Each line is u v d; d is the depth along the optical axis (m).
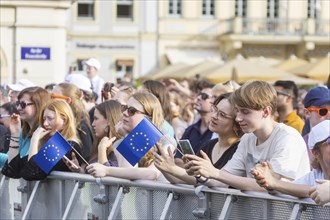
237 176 7.04
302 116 13.50
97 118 9.60
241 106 7.31
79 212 8.73
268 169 6.59
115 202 8.16
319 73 31.48
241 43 52.41
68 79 13.45
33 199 9.40
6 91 15.31
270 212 6.68
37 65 27.33
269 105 7.30
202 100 11.23
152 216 7.83
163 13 53.25
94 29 52.12
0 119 12.70
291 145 7.27
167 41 53.34
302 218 6.45
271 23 51.59
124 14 52.75
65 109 9.35
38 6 27.12
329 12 47.72
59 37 27.38
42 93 9.85
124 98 11.16
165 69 36.22
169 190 7.58
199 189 7.22
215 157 8.49
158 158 7.52
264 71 31.53
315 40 49.41
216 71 32.12
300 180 6.88
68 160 9.08
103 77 52.53
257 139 7.52
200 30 53.78
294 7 50.19
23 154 9.80
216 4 53.44
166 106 11.52
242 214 6.92
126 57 52.75
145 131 7.90
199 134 11.35
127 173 8.00
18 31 27.19
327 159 6.43
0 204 10.17
